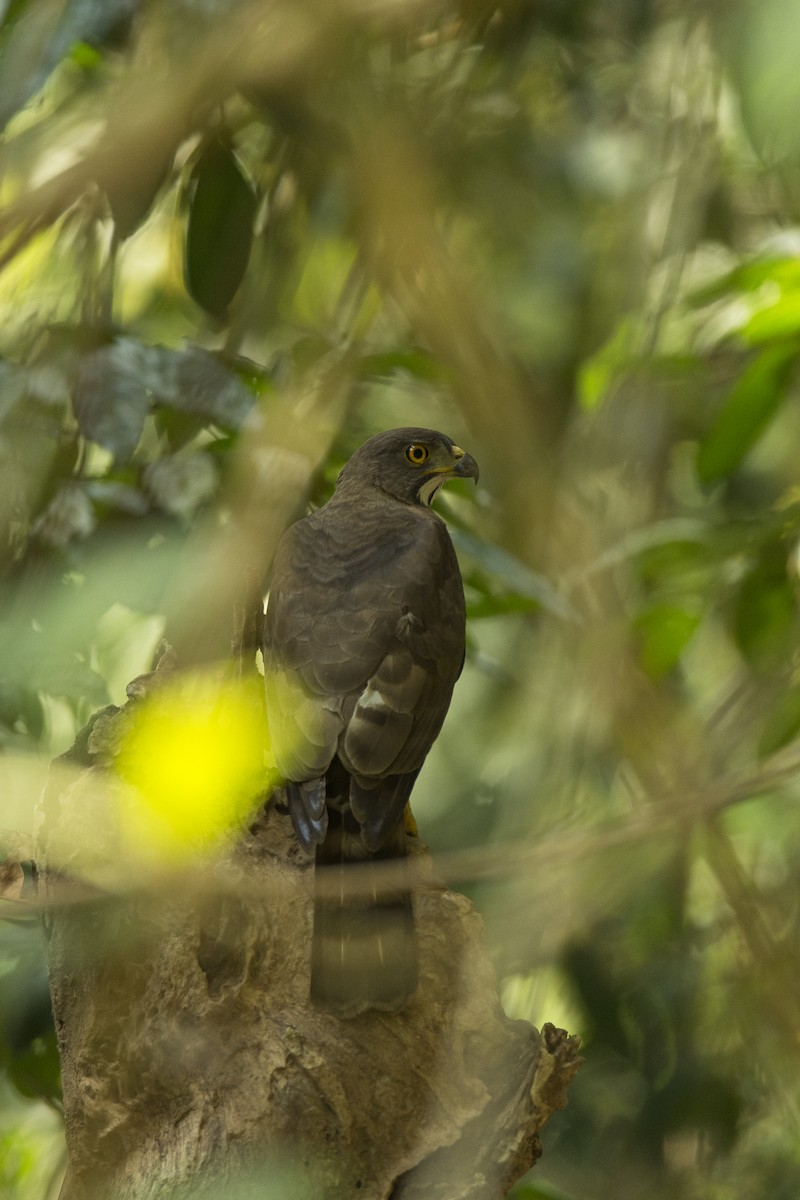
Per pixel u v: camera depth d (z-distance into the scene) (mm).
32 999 9977
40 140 10477
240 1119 7273
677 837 12219
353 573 9469
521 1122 7254
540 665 13125
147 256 13367
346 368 10414
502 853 9016
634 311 12516
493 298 13820
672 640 10953
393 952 7426
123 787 7586
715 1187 13102
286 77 9586
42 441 9125
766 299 10945
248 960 7457
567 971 12672
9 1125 11828
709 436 10766
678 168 12930
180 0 9398
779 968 11266
